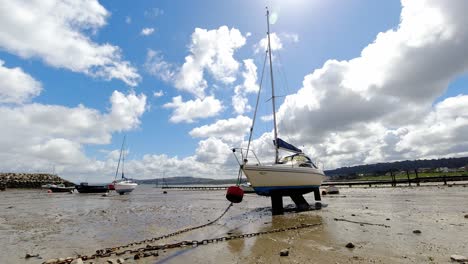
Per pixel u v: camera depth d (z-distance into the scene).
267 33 20.28
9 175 83.12
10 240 9.45
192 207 21.06
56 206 24.31
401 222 10.05
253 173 14.77
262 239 8.30
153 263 6.19
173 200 30.73
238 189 13.81
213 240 8.17
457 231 8.11
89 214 17.39
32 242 9.09
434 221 9.95
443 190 27.55
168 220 13.58
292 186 16.14
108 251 7.42
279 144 17.83
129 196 42.91
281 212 15.05
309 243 7.48
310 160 18.83
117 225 12.39
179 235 9.42
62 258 6.76
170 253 6.97
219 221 12.67
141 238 9.33
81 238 9.60
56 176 96.06
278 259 6.11
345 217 11.97
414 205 15.34
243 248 7.27
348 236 8.12
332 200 21.16
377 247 6.70
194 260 6.32
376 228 9.13
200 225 11.55
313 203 18.70
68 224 13.05
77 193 55.81
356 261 5.69
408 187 36.03
